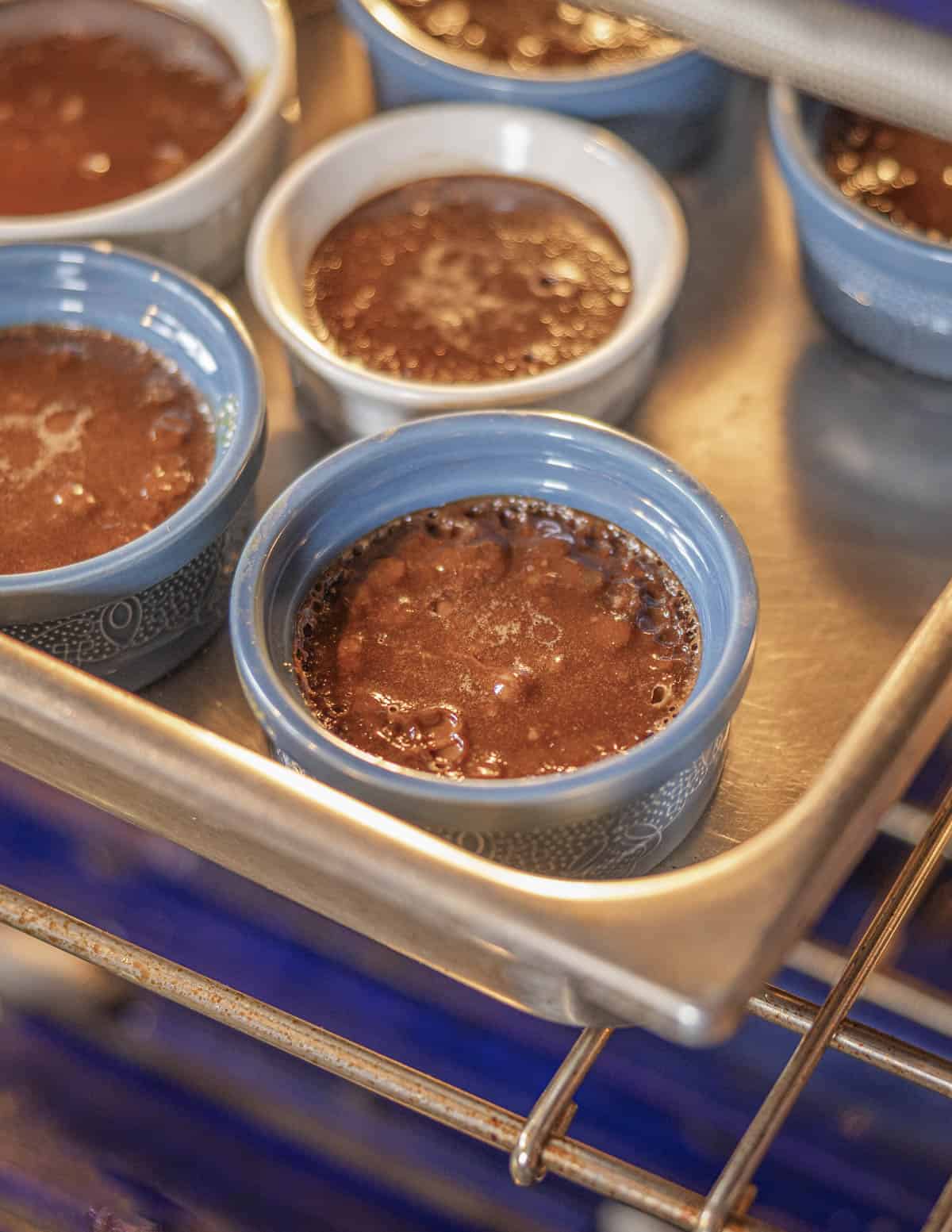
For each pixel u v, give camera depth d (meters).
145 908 0.75
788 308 0.63
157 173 0.65
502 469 0.56
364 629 0.55
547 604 0.55
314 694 0.54
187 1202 0.72
